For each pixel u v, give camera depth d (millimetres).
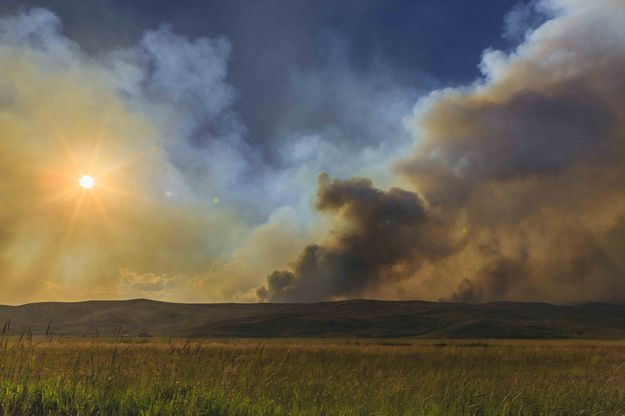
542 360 25812
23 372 9680
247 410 8531
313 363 16656
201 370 11617
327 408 9414
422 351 33531
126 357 11828
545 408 10234
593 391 12086
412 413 9539
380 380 12742
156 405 8109
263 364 14711
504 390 11906
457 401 10570
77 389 8820
